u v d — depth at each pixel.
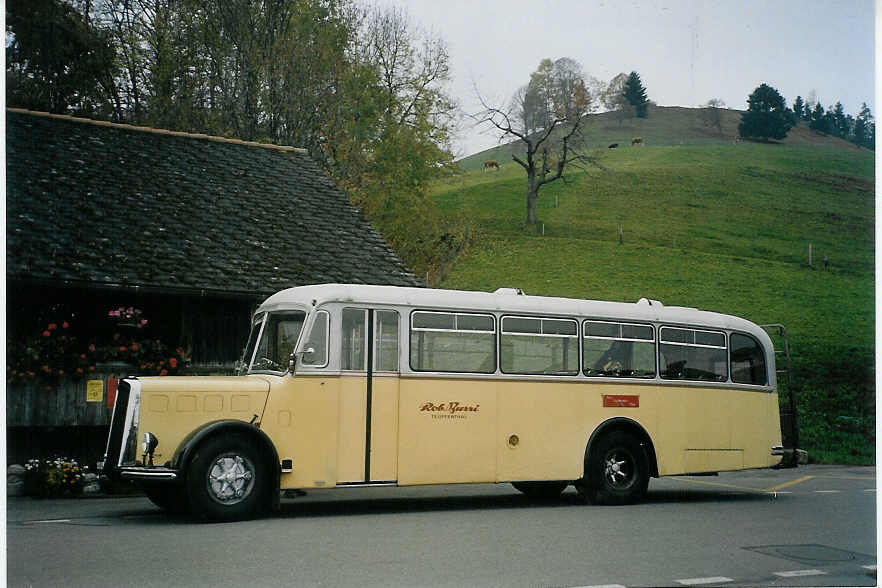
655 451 13.73
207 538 9.41
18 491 13.94
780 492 15.78
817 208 71.31
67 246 15.86
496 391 12.52
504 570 8.03
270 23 35.91
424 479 11.84
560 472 12.89
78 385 15.32
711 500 14.20
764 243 62.22
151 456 10.32
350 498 14.37
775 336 42.91
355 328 11.66
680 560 8.70
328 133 34.66
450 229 41.97
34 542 9.14
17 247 15.27
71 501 13.48
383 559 8.41
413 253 38.28
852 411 33.19
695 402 14.24
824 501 14.05
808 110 100.38
